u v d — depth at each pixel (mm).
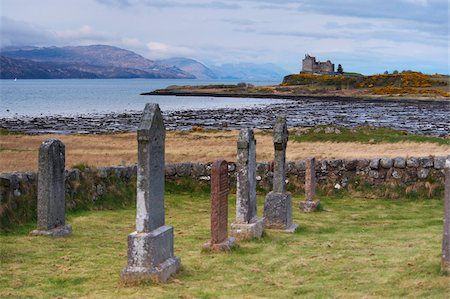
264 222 19078
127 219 20578
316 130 45031
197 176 26734
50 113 97750
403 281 11469
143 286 11797
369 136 43312
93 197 22297
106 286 11938
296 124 71125
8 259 14188
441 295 10242
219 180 15008
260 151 39969
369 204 24125
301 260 14234
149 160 12039
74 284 12172
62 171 17797
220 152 39125
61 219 17797
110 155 37094
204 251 15055
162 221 12836
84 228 18734
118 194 23344
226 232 15680
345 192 25656
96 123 73438
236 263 13984
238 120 80000
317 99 156500
